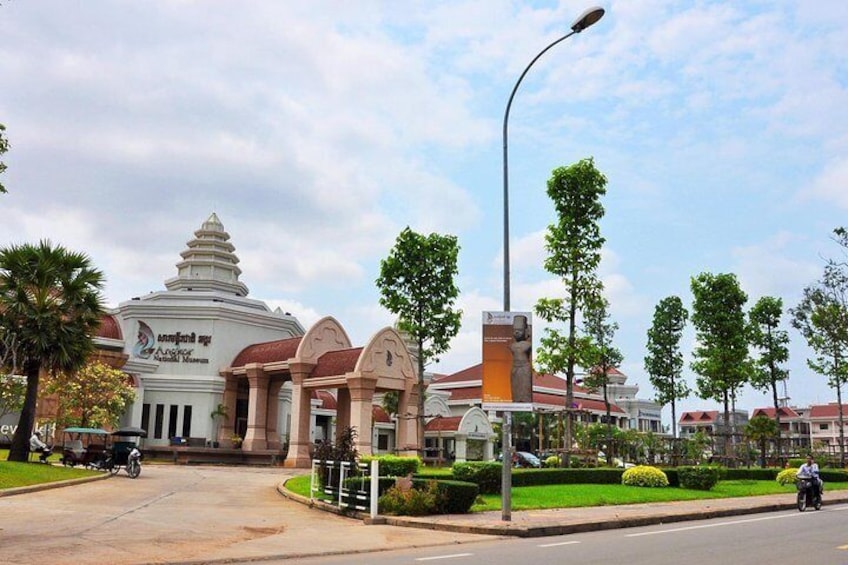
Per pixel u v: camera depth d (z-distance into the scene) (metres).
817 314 50.44
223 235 60.00
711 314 52.06
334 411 62.62
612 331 52.34
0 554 12.54
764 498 29.03
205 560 12.59
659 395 61.16
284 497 25.31
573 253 36.84
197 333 51.28
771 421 58.28
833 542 15.45
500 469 25.47
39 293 31.94
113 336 48.12
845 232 48.56
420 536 16.59
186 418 50.03
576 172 37.56
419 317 40.72
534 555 13.28
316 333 46.41
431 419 66.31
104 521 17.34
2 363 30.52
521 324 19.38
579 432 56.91
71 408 40.97
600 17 18.77
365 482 20.38
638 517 20.14
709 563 12.26
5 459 31.69
